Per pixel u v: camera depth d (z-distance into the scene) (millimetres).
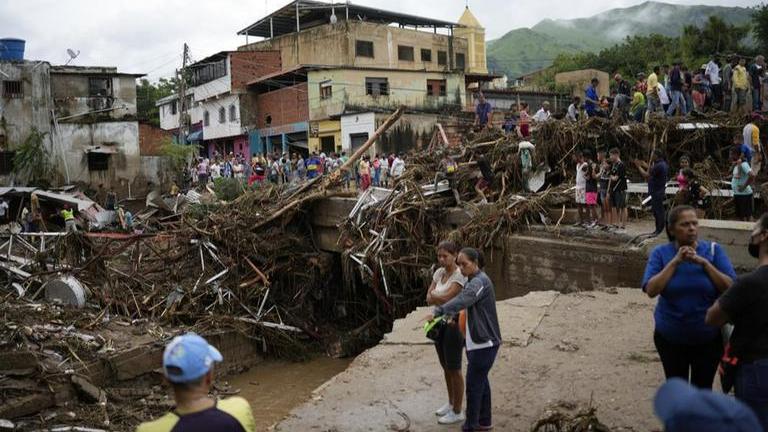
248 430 2930
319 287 20594
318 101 38406
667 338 4488
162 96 64750
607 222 14547
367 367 7418
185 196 28688
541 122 18641
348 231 18609
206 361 2873
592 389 6332
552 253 14164
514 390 6477
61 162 33062
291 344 18000
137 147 34875
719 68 20859
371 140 21719
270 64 44375
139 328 15281
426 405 6270
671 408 2051
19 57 33312
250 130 43344
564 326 8359
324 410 6281
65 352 12891
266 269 19391
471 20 53219
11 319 13812
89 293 16531
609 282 13086
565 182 17875
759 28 40125
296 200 20688
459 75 41875
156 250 19094
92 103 34156
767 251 3697
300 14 46156
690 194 13734
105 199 32281
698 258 4266
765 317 3641
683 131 18078
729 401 2029
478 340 5258
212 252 18625
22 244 19391
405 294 17625
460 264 5340
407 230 17406
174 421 2832
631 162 18172
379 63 43344
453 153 20875
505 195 17703
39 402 11180
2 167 31891
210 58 45094
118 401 12414
